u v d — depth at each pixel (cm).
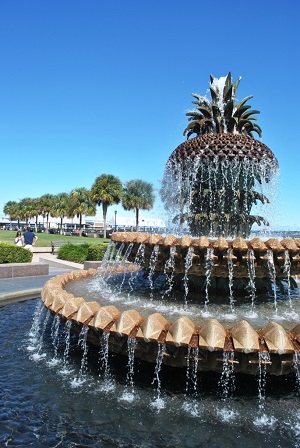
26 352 526
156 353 376
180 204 636
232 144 569
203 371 405
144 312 477
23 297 965
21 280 1200
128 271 831
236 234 593
